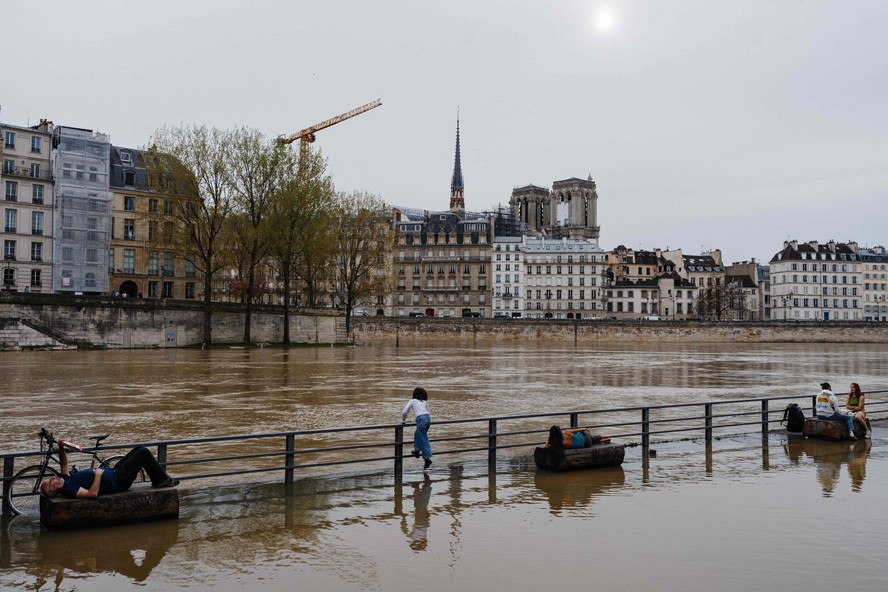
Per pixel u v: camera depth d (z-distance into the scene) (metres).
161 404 28.19
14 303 65.62
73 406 27.38
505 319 123.88
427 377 42.69
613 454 16.44
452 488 14.38
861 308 180.00
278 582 9.36
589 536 11.27
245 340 77.31
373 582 9.37
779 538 11.19
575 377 44.00
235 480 15.16
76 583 9.31
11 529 11.46
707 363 61.66
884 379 45.12
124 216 93.56
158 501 11.98
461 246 155.12
